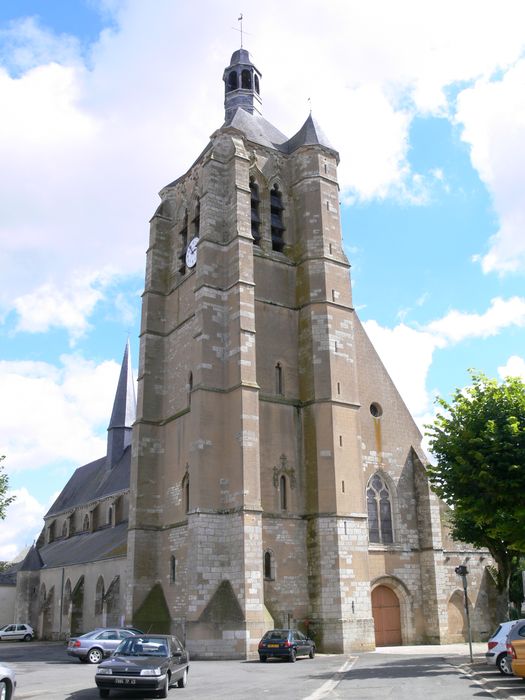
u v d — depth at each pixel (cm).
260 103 5634
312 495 4084
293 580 3928
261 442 4106
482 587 4550
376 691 1986
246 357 4069
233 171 4512
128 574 4366
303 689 2094
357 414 4281
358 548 3972
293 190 4869
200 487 3847
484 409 3072
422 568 4362
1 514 4053
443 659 3070
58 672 2883
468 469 2919
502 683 2123
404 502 4472
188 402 4425
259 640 3553
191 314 4584
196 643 3553
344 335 4428
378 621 4184
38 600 7281
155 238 5128
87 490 8362
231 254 4344
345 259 4653
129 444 8250
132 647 2131
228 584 3712
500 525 2902
